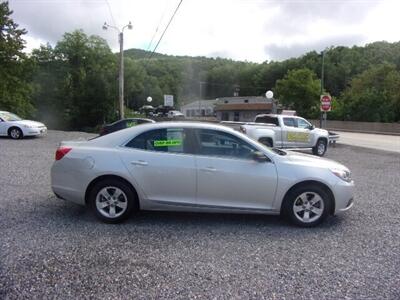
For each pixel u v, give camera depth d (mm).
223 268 3766
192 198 5047
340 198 5137
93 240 4426
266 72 93562
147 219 5301
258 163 5055
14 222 4996
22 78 40781
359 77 53781
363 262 3982
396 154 16125
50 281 3408
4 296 3129
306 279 3568
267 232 4879
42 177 8086
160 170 4988
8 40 36969
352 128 42438
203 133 5148
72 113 49875
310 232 4922
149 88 71188
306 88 56031
